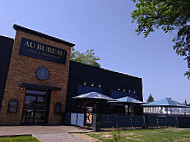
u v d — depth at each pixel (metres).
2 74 11.50
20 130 8.91
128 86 20.89
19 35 12.61
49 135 7.87
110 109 17.73
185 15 7.75
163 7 8.00
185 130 12.19
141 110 21.27
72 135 8.28
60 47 14.84
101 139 7.55
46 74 13.40
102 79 18.12
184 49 9.21
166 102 17.27
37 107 12.81
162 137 8.66
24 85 11.78
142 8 8.73
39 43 13.54
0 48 11.84
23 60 12.43
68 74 15.11
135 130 11.37
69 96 14.71
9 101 11.31
